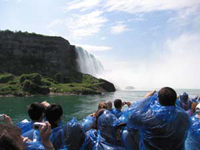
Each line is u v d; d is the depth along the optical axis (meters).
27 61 142.75
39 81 97.19
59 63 151.00
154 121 4.94
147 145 5.06
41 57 148.25
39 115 6.56
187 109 9.46
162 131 4.88
